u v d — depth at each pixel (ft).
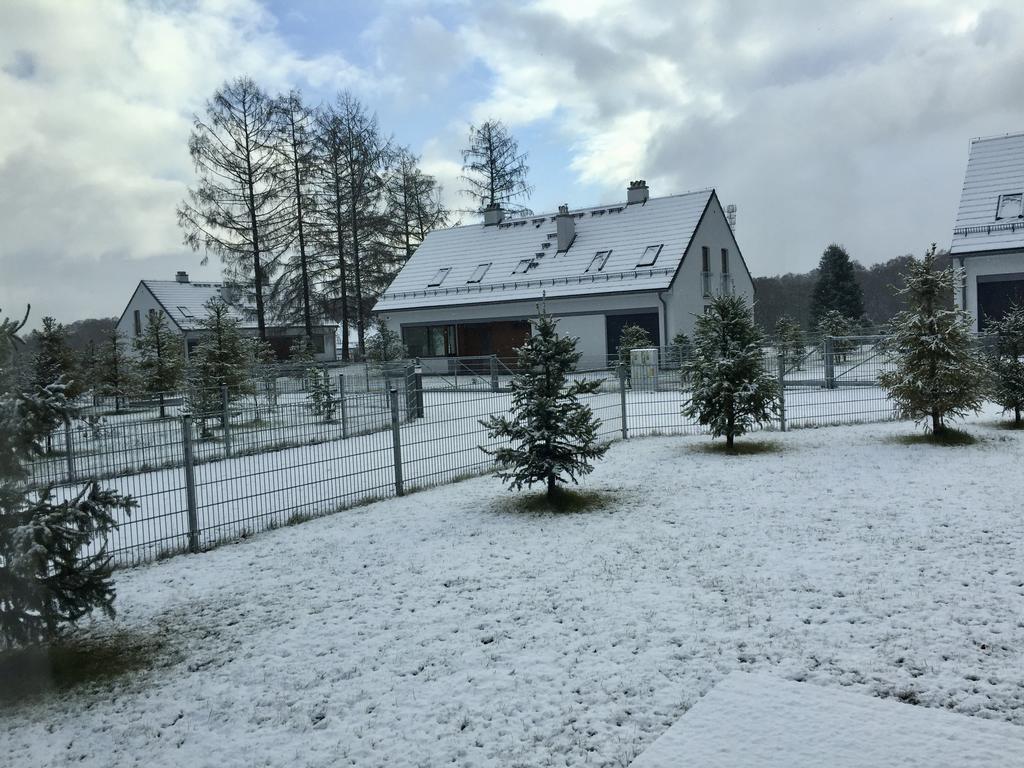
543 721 14.51
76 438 40.09
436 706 15.38
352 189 150.92
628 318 112.57
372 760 13.62
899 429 47.75
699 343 44.91
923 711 13.79
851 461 38.01
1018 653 16.22
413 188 165.68
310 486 37.73
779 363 50.75
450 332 131.03
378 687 16.39
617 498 32.60
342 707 15.66
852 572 21.75
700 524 27.78
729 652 16.92
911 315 43.06
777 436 47.83
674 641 17.70
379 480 38.34
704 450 43.68
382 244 155.33
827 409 58.13
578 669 16.52
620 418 54.90
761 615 18.90
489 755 13.50
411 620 20.06
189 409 54.34
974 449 39.17
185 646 19.43
